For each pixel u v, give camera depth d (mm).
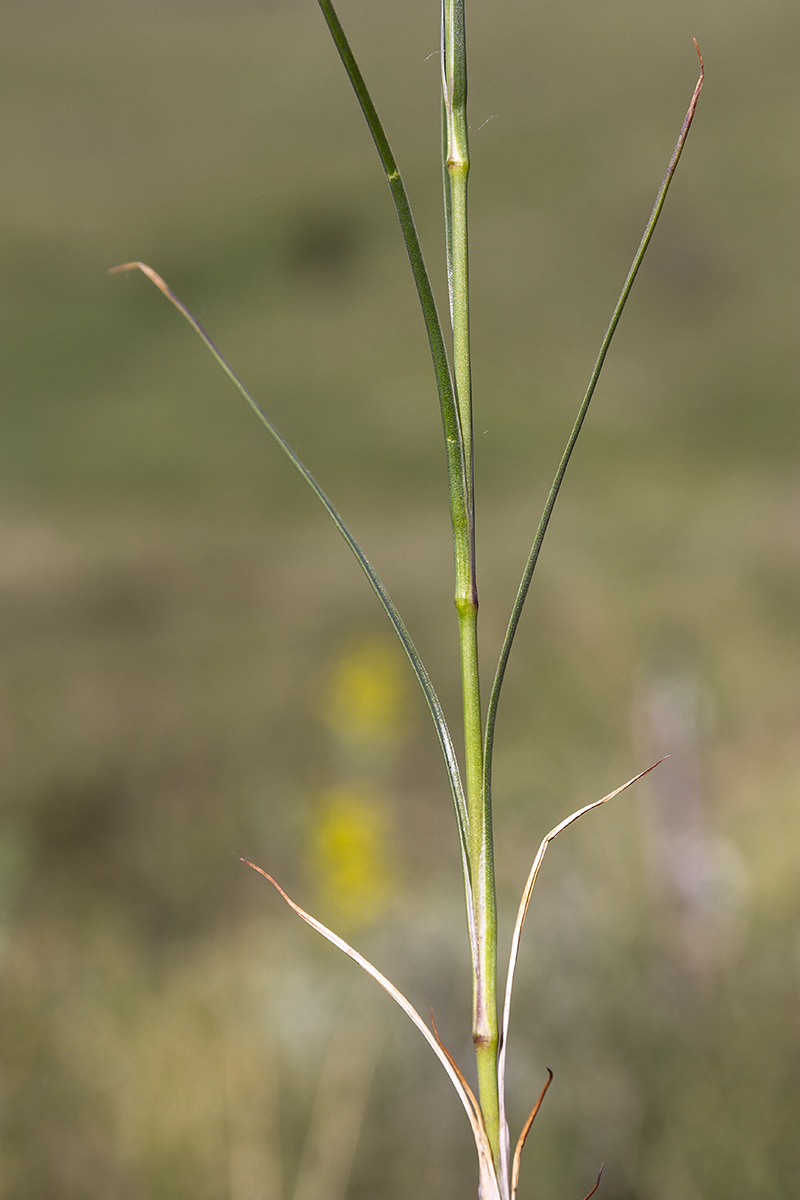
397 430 45281
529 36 107938
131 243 73438
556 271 60250
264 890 5566
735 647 10336
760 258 58844
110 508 33594
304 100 107438
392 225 71312
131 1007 4105
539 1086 3268
